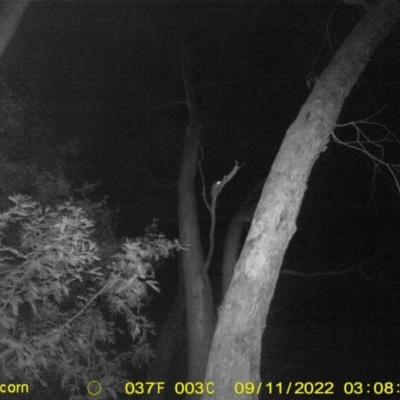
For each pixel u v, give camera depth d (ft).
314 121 31.42
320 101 31.58
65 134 49.14
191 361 43.93
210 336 44.09
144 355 35.63
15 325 31.27
